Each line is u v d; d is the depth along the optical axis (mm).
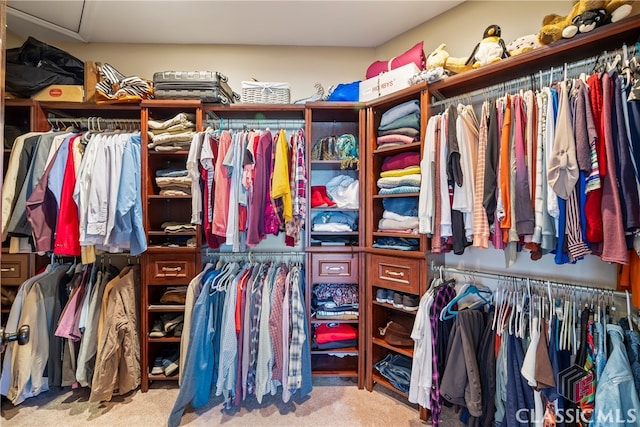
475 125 1564
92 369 1798
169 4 1897
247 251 2273
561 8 1623
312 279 1948
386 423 1633
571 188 1169
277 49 2412
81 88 1974
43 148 1718
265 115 2141
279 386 1927
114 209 1677
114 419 1647
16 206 1646
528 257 1654
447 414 1695
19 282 1942
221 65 2387
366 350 1955
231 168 1768
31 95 1936
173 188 1970
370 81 1970
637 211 1073
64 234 1659
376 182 1976
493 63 1505
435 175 1593
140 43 2357
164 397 1840
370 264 1939
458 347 1479
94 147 1712
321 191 2059
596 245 1149
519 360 1373
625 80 1129
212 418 1657
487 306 1689
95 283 1854
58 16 2008
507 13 1773
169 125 1886
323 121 2297
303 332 1750
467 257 1876
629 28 1170
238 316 1680
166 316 2041
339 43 2377
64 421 1628
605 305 1339
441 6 1952
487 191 1389
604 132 1125
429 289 1673
